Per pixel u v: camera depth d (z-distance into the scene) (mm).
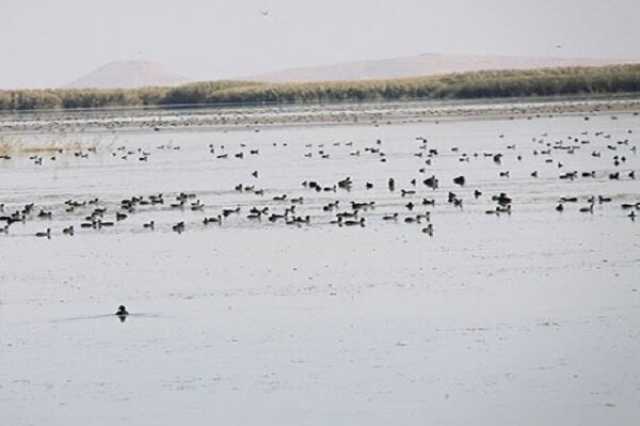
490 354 38531
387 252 55406
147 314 44875
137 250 58125
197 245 59000
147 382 36906
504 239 58094
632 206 66812
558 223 62594
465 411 33875
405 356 38562
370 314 43750
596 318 42312
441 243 57406
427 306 44688
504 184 80000
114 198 79562
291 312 44406
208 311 44969
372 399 34906
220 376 37188
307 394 35438
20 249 59562
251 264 53406
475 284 48094
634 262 51688
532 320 42344
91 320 44281
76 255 57312
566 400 34500
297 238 60000
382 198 74625
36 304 47094
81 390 36438
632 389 35312
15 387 36875
